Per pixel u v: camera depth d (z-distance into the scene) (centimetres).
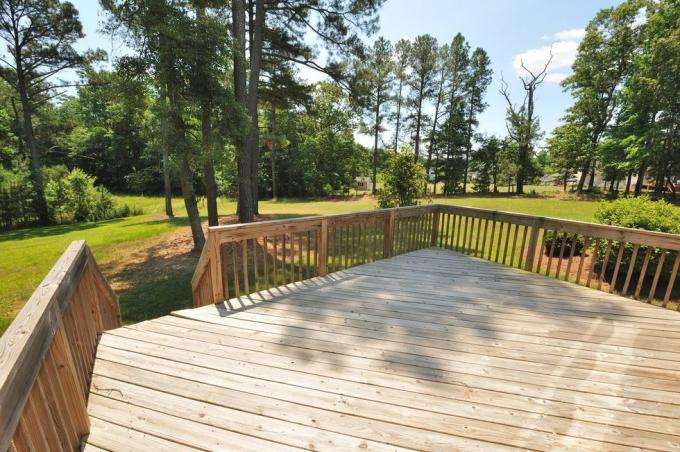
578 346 278
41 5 1473
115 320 353
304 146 2908
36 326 126
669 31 1683
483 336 292
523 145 2534
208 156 719
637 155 1800
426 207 613
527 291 404
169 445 173
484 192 2809
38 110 2050
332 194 3039
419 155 2944
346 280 438
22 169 1856
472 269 492
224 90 716
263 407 201
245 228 363
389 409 202
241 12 842
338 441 178
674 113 1686
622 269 527
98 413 194
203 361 247
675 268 352
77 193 1905
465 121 2839
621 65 2111
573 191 2547
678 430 191
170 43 622
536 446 178
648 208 525
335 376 232
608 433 188
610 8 2062
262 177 2878
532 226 479
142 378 226
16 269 848
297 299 370
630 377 238
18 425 109
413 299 375
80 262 222
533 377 236
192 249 898
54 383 155
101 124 2983
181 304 555
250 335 287
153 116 714
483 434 185
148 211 2097
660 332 304
